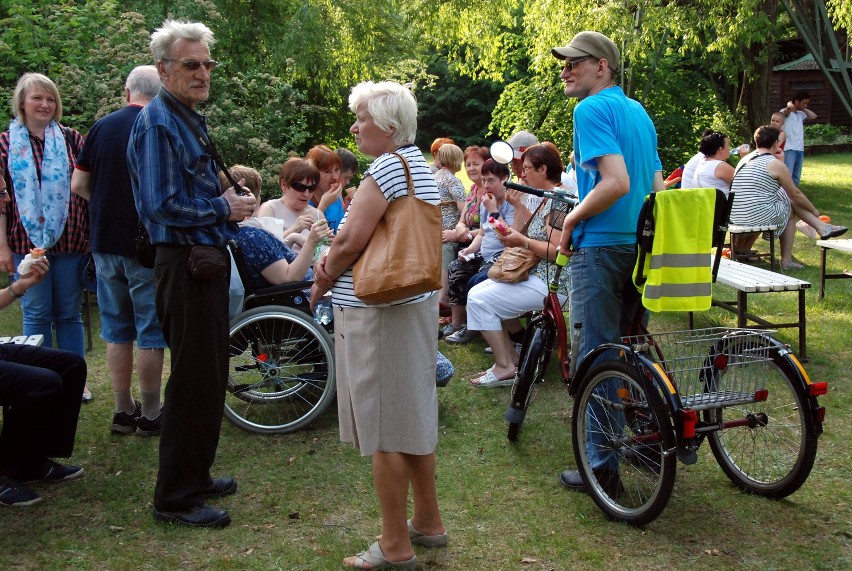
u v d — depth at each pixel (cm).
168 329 329
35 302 472
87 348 597
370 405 289
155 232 319
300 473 393
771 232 788
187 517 338
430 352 296
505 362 511
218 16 1195
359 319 287
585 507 353
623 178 332
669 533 328
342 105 1641
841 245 633
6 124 789
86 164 416
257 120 1035
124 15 902
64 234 467
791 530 328
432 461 312
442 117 3341
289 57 1454
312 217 532
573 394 363
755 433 376
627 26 1322
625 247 351
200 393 332
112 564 308
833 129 2588
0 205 407
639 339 360
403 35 1733
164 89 321
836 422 434
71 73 820
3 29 869
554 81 1586
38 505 357
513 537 329
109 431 443
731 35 1338
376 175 278
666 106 1563
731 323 622
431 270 273
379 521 345
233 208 330
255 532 335
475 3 1723
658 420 316
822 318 624
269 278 455
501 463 401
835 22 1317
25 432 367
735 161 1798
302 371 482
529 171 486
